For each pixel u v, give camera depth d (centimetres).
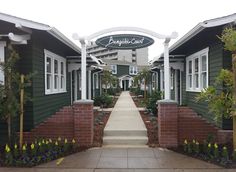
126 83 6116
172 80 1783
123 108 1847
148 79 2756
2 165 686
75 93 1648
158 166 679
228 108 695
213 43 957
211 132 887
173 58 1467
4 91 744
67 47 1191
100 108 1798
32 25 815
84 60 936
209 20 802
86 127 877
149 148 849
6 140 866
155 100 1408
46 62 1054
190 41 1062
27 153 743
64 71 1373
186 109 924
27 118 899
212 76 973
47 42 1052
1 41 852
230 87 710
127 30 920
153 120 1202
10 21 797
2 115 755
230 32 683
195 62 1240
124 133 966
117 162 711
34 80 911
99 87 2819
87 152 807
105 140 907
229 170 649
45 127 898
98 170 655
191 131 892
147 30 916
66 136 897
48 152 751
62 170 656
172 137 865
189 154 772
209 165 684
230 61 866
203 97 725
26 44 881
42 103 997
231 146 809
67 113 899
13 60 764
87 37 919
